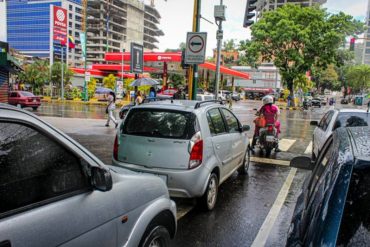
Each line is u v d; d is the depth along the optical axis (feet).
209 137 16.51
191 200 18.29
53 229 6.17
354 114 23.95
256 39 127.85
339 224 5.46
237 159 21.43
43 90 140.56
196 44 31.30
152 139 15.80
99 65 167.53
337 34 114.11
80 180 7.21
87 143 34.65
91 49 410.52
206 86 156.87
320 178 7.33
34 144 6.53
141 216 8.84
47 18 373.40
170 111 16.31
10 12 388.16
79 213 6.80
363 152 6.21
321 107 166.20
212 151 16.65
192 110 16.21
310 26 117.19
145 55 115.96
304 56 123.03
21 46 387.55
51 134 6.85
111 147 32.65
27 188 6.17
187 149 15.37
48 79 137.69
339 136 7.73
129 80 126.00
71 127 47.39
